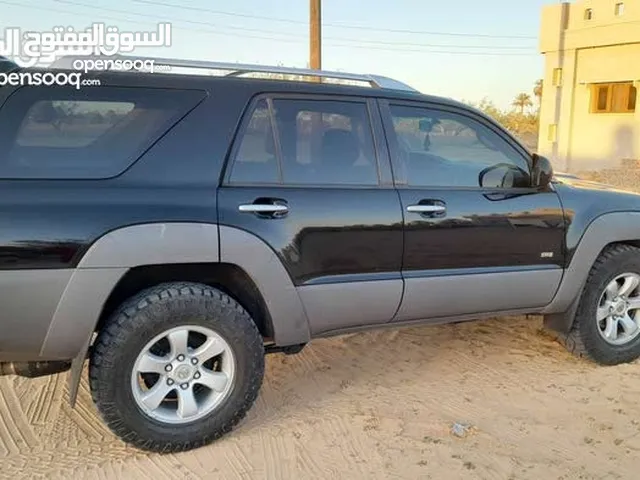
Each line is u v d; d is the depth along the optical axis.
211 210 3.09
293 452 3.24
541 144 23.52
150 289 3.10
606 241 4.20
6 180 2.79
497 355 4.55
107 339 2.96
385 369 4.30
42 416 3.55
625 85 20.61
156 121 3.10
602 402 3.84
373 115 3.62
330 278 3.42
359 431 3.46
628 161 19.98
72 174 2.92
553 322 4.43
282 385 4.03
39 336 2.84
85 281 2.85
